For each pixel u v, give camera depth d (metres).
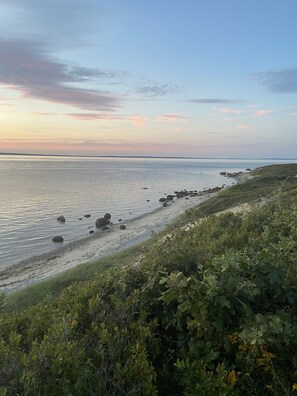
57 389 2.58
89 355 3.13
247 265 3.66
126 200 57.22
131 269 4.68
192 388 2.82
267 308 3.52
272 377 2.90
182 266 4.57
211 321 3.25
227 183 97.25
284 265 3.66
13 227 35.62
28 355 3.06
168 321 3.63
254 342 2.75
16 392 2.54
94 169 173.25
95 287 4.64
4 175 113.38
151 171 163.62
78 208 48.50
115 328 3.36
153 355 3.30
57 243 29.84
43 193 64.75
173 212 41.78
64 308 4.18
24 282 18.73
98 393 2.71
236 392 2.68
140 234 29.58
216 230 7.11
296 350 2.96
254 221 7.14
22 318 4.30
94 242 29.11
